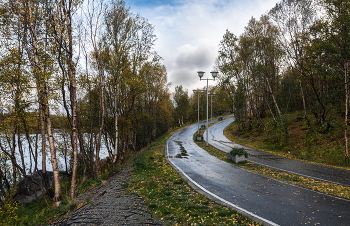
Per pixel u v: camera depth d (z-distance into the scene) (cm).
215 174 1302
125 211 718
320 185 1066
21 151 1691
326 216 680
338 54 1930
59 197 1134
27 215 1270
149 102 3806
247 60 3572
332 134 2395
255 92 3778
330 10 1758
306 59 2294
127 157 2550
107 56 1816
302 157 1959
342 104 2678
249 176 1255
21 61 1103
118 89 2141
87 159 2388
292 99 4184
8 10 1024
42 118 1345
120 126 2503
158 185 1044
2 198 1614
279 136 2688
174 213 689
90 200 935
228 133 4488
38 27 1123
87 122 2073
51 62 1083
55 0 1116
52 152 1152
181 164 1617
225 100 4297
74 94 1235
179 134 4775
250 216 673
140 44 2128
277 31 2714
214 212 698
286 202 813
